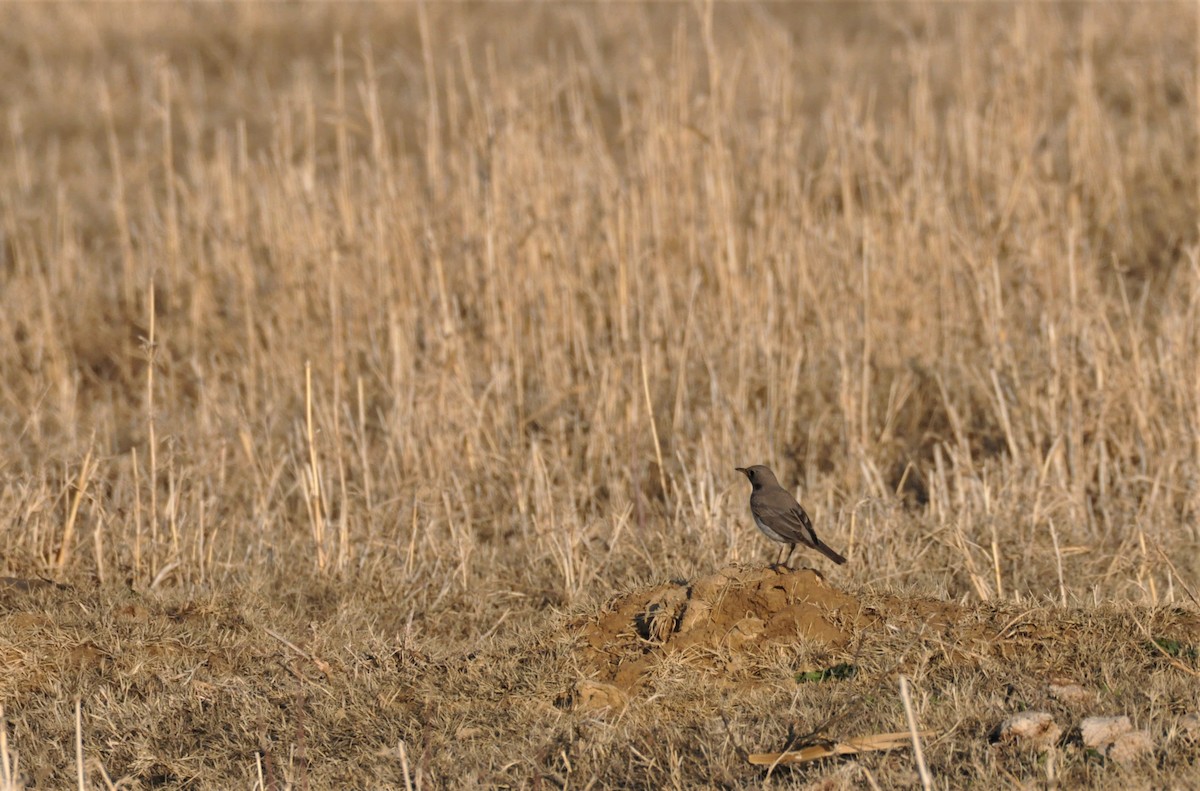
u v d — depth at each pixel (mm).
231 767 21062
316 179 55125
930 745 19453
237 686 23766
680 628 23906
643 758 19750
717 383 38750
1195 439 33938
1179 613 24719
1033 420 35438
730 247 41969
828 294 42938
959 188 49500
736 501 34094
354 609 28125
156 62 49875
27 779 20672
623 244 40688
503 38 86562
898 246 44531
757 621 23750
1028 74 53969
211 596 27875
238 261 48219
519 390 38906
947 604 24922
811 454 36375
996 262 42281
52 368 44531
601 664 23875
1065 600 25969
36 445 37781
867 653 22984
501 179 43562
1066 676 22312
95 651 25156
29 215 54094
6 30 92625
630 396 37781
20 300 48938
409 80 79188
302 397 40312
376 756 20828
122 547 30875
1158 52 69625
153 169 66938
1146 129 61812
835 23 89375
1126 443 35219
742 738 20141
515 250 43062
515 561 31812
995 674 22156
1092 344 36250
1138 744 18516
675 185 45531
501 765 20234
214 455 35781
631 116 51562
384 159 45281
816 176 55688
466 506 32969
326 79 82375
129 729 22156
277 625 26938
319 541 30922
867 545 29688
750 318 40812
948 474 35219
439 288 39688
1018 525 31312
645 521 33562
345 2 95125
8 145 73062
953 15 84000
